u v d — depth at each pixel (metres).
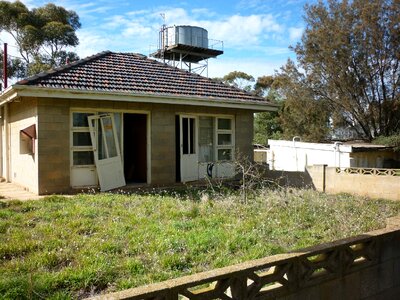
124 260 5.29
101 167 11.43
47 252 5.39
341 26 28.78
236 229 6.91
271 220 7.65
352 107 30.17
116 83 11.94
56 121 10.74
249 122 14.88
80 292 4.41
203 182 13.43
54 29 35.09
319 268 3.88
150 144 12.47
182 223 7.14
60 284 4.51
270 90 40.09
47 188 10.59
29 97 11.24
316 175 13.69
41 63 33.78
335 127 32.44
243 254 5.67
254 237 6.43
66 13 37.81
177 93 12.77
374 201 11.21
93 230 6.66
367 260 4.32
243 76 44.72
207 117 14.04
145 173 12.98
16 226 6.86
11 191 11.36
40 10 36.78
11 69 34.81
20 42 35.59
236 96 14.42
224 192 11.24
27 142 11.34
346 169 13.30
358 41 28.25
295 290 3.67
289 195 10.51
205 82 14.86
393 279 4.59
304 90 31.19
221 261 5.34
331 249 3.92
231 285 3.27
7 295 4.10
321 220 8.05
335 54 29.06
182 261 5.29
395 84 28.62
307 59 30.48
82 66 12.29
